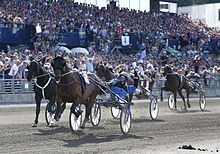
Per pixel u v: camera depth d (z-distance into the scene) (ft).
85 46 108.06
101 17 124.67
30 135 38.55
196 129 46.11
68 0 123.95
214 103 86.33
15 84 75.77
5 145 33.68
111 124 48.03
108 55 104.99
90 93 41.93
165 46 126.00
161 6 186.19
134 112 63.10
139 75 56.65
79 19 115.24
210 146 35.68
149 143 36.47
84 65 72.59
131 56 110.01
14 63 76.02
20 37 97.96
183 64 116.47
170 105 70.18
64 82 39.45
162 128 46.11
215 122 52.75
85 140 37.06
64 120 49.52
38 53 84.38
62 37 102.99
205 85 107.55
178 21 155.12
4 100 73.82
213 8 209.56
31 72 42.29
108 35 114.52
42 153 30.86
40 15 106.93
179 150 33.22
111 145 34.99
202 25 166.81
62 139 37.11
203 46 140.36
